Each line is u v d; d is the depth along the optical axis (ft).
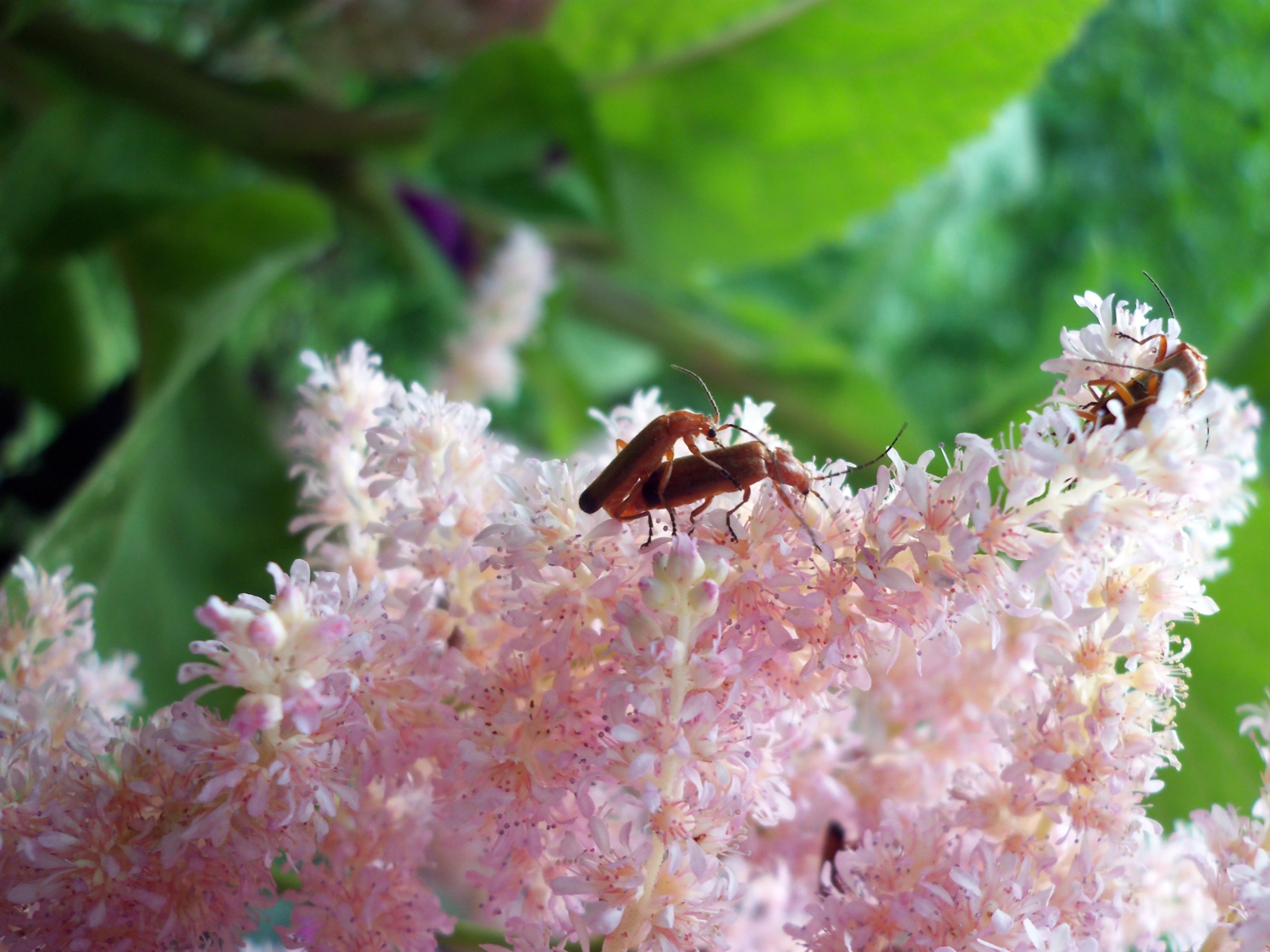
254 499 0.43
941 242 0.81
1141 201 0.82
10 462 0.49
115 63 0.47
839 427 0.61
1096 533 0.24
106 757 0.26
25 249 0.43
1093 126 0.82
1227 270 0.80
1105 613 0.25
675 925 0.24
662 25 0.50
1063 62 0.80
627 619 0.23
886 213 0.70
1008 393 0.58
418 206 0.56
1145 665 0.25
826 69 0.51
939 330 0.84
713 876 0.24
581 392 0.62
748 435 0.26
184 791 0.25
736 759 0.24
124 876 0.25
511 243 0.49
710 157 0.55
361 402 0.28
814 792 0.29
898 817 0.27
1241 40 0.80
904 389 0.82
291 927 0.27
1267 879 0.24
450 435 0.26
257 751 0.24
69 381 0.47
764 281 0.75
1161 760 0.25
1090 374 0.25
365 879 0.27
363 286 0.65
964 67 0.50
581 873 0.24
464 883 0.32
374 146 0.50
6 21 0.44
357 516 0.28
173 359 0.43
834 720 0.29
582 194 0.57
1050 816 0.26
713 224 0.58
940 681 0.29
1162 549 0.23
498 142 0.48
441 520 0.26
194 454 0.42
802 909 0.29
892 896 0.26
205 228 0.46
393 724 0.26
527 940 0.25
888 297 0.81
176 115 0.48
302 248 0.48
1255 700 0.34
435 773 0.27
